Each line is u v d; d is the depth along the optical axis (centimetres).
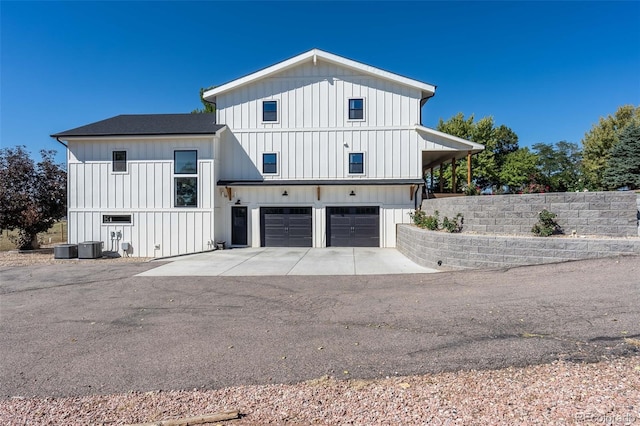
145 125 1700
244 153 1692
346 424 278
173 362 421
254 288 828
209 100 1761
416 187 1608
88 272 1074
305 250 1541
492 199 968
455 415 279
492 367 362
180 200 1581
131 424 291
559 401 288
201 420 291
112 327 563
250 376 376
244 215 1686
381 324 527
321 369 385
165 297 760
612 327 438
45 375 395
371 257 1317
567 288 614
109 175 1589
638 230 786
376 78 1659
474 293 662
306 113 1681
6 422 303
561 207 861
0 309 684
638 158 2517
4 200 1591
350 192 1648
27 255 1573
